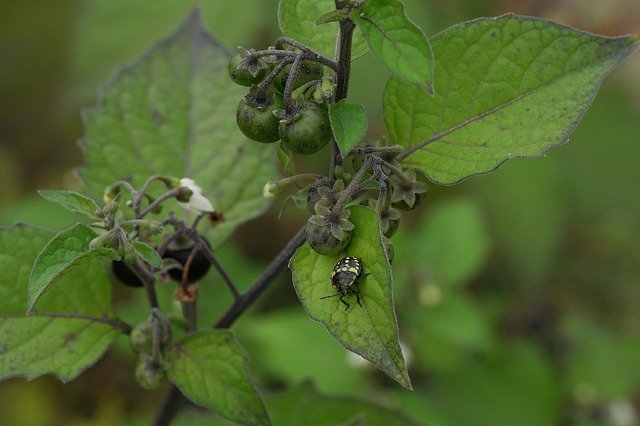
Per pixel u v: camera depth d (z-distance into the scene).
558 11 0.67
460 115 0.33
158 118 0.39
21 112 0.68
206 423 0.44
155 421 0.39
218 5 0.59
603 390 0.61
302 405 0.42
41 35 0.67
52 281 0.31
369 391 0.55
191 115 0.39
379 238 0.30
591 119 0.69
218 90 0.39
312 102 0.31
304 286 0.31
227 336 0.35
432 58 0.30
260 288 0.36
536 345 0.63
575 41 0.32
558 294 0.66
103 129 0.39
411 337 0.57
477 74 0.33
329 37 0.34
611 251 0.67
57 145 0.68
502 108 0.33
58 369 0.35
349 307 0.31
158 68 0.39
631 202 0.68
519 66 0.33
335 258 0.31
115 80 0.39
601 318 0.66
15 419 0.59
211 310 0.55
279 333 0.55
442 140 0.33
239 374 0.35
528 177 0.65
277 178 0.38
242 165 0.39
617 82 0.74
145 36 0.61
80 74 0.61
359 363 0.54
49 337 0.36
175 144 0.39
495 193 0.65
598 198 0.68
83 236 0.32
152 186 0.38
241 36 0.59
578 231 0.68
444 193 0.66
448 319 0.56
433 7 0.65
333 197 0.31
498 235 0.65
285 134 0.31
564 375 0.61
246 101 0.32
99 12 0.61
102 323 0.36
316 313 0.31
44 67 0.68
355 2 0.30
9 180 0.66
